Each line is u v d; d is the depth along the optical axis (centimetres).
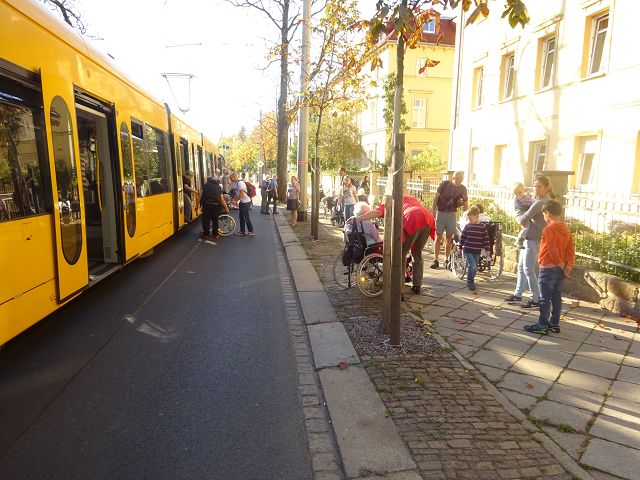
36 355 516
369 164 3847
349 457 330
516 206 787
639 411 402
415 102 3738
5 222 437
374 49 556
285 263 1075
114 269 767
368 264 746
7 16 455
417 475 311
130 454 339
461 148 2256
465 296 756
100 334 584
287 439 362
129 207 848
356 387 434
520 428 369
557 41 1586
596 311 678
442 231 966
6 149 446
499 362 499
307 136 1875
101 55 745
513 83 1848
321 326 606
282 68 1786
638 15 1271
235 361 509
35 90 505
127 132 860
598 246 741
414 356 505
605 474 319
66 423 379
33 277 485
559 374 471
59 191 546
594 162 1439
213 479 314
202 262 1072
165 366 492
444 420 379
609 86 1369
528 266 687
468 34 2189
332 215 1900
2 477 312
